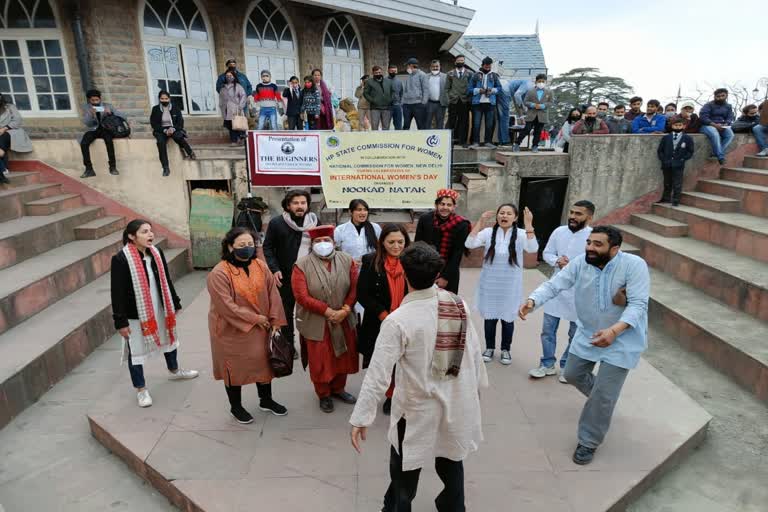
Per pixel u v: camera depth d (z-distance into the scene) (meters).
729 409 4.09
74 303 5.35
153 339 3.78
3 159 6.82
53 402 4.16
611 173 8.13
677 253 6.46
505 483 2.94
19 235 5.61
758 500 3.08
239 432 3.47
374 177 7.19
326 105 9.03
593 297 3.09
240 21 9.84
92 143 7.43
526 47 21.78
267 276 3.47
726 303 5.57
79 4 8.14
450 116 9.53
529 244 4.20
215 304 3.26
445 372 2.18
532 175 8.13
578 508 2.76
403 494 2.34
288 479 2.99
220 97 8.90
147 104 9.05
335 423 3.58
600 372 3.03
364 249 4.29
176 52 9.30
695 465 3.40
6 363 4.06
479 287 4.41
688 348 5.16
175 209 7.81
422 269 2.10
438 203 4.09
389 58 13.18
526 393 3.98
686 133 8.45
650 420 3.62
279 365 3.41
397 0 9.86
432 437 2.24
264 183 7.26
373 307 3.34
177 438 3.41
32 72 8.52
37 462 3.45
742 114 8.48
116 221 7.32
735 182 7.77
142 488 3.20
